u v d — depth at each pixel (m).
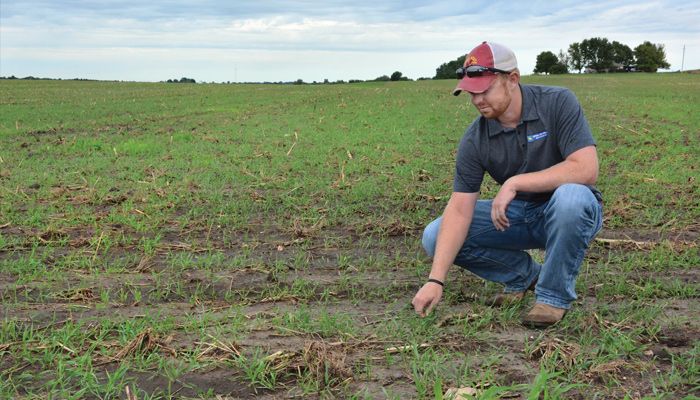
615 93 24.53
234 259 4.77
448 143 11.36
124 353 3.12
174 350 3.15
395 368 3.00
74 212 6.25
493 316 3.60
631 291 4.01
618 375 2.89
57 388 2.84
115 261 4.77
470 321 3.55
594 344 3.22
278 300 3.99
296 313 3.68
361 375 2.93
